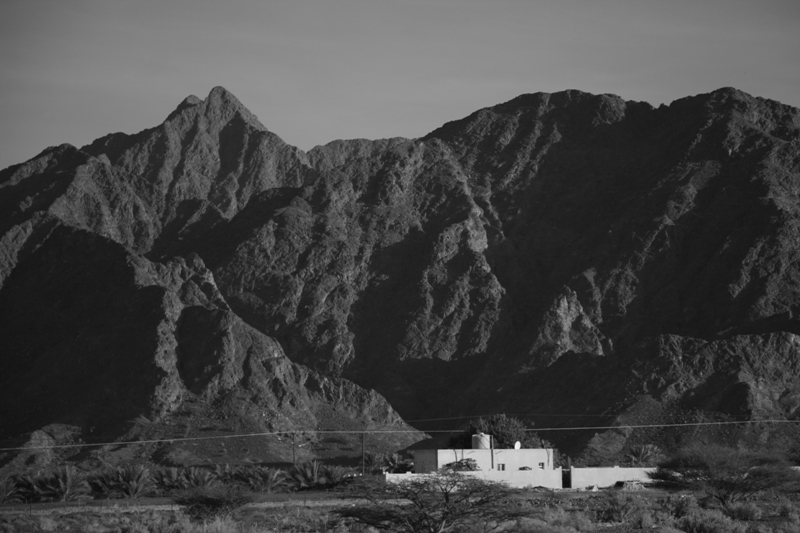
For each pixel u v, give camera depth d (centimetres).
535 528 9800
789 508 12462
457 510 8844
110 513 14088
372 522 8919
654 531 10462
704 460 14225
